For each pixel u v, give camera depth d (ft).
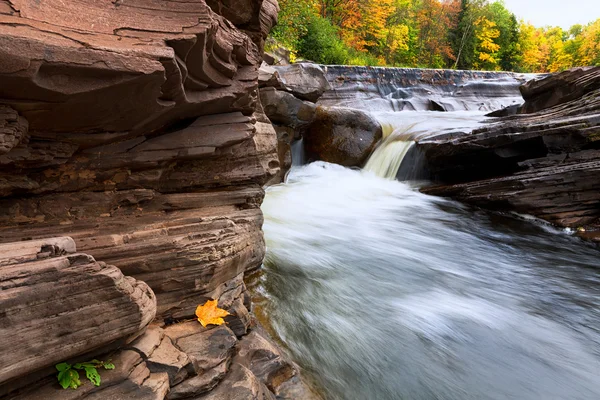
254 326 13.10
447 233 29.53
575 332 17.20
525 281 22.34
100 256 9.90
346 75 68.54
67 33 8.29
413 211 33.94
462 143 35.91
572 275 23.38
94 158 11.53
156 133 12.91
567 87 40.04
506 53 188.14
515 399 13.05
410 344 15.19
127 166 12.31
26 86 7.99
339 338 14.85
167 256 10.69
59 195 11.27
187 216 13.33
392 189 39.65
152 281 10.59
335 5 109.19
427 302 18.70
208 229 12.48
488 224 31.55
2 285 6.76
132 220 11.94
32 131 9.59
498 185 33.63
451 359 14.61
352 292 18.69
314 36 80.23
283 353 13.10
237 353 10.86
